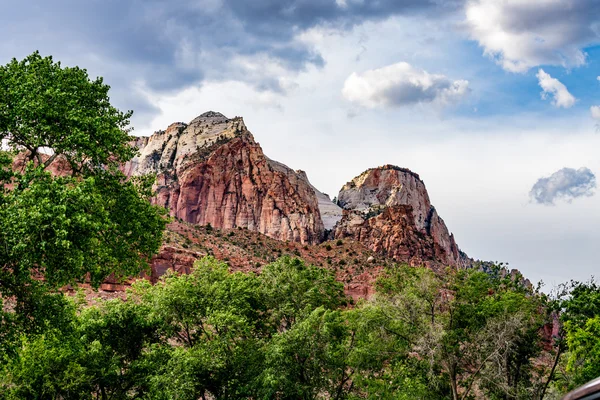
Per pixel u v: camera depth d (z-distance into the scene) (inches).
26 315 949.2
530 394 1509.6
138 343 1524.4
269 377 1349.7
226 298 1561.3
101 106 1123.3
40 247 813.9
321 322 1488.7
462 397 1496.1
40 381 1284.4
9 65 1021.2
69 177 920.3
